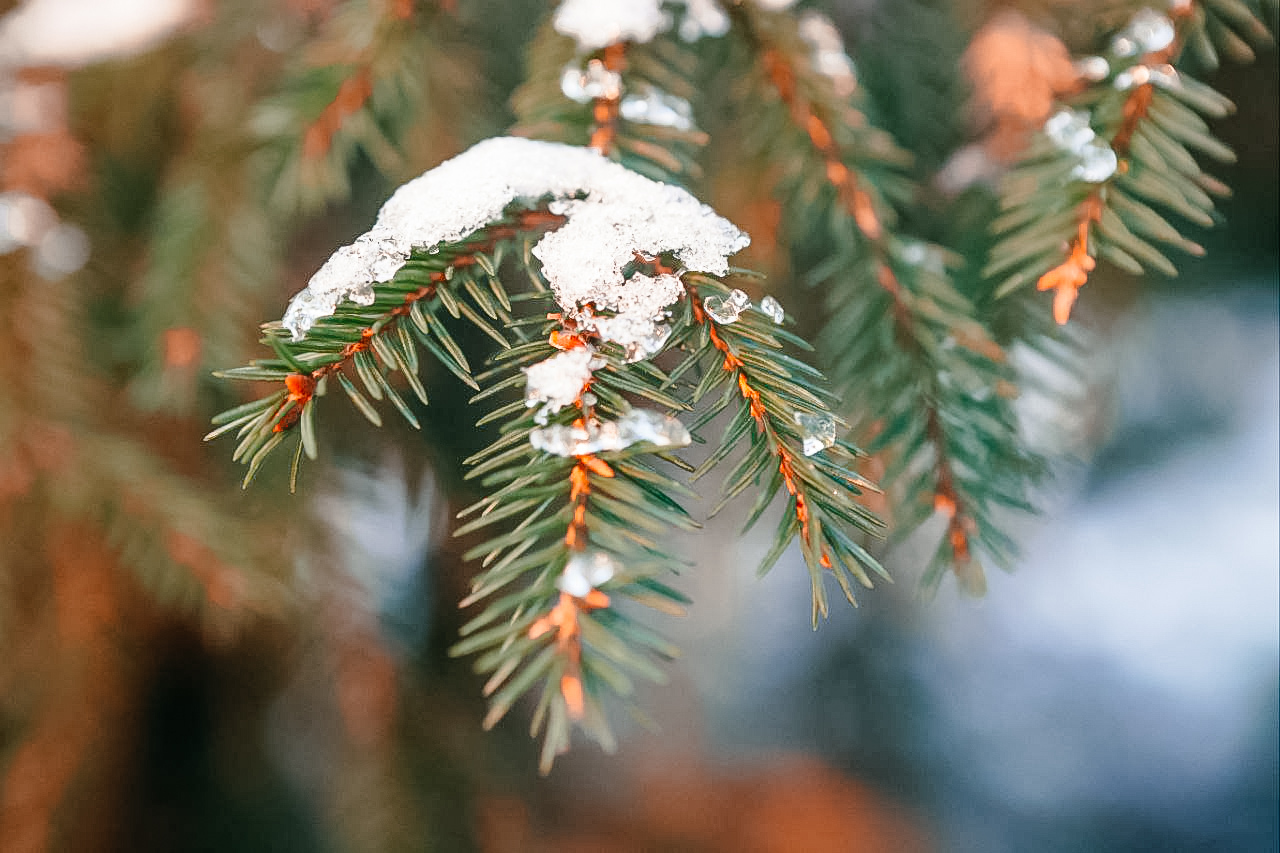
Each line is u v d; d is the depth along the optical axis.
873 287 0.42
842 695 1.02
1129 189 0.38
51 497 0.47
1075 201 0.38
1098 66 0.40
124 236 0.53
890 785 1.06
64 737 0.52
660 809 0.99
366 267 0.35
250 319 0.48
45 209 0.49
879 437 0.40
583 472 0.33
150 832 0.59
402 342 0.34
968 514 0.40
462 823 0.57
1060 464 0.49
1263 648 1.18
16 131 0.49
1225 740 1.16
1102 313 0.58
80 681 0.52
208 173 0.48
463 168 0.36
